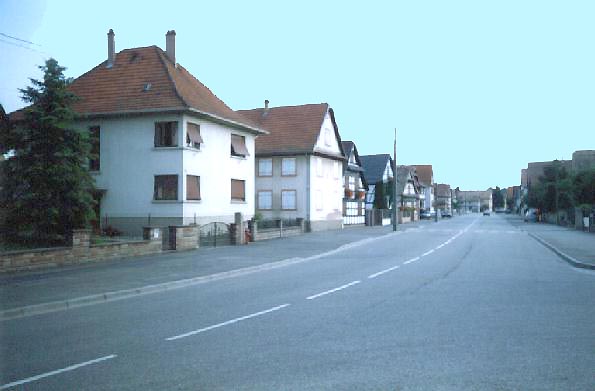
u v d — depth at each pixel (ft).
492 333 25.22
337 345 23.08
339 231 131.64
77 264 54.24
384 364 20.22
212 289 41.16
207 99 100.83
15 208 59.00
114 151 91.20
